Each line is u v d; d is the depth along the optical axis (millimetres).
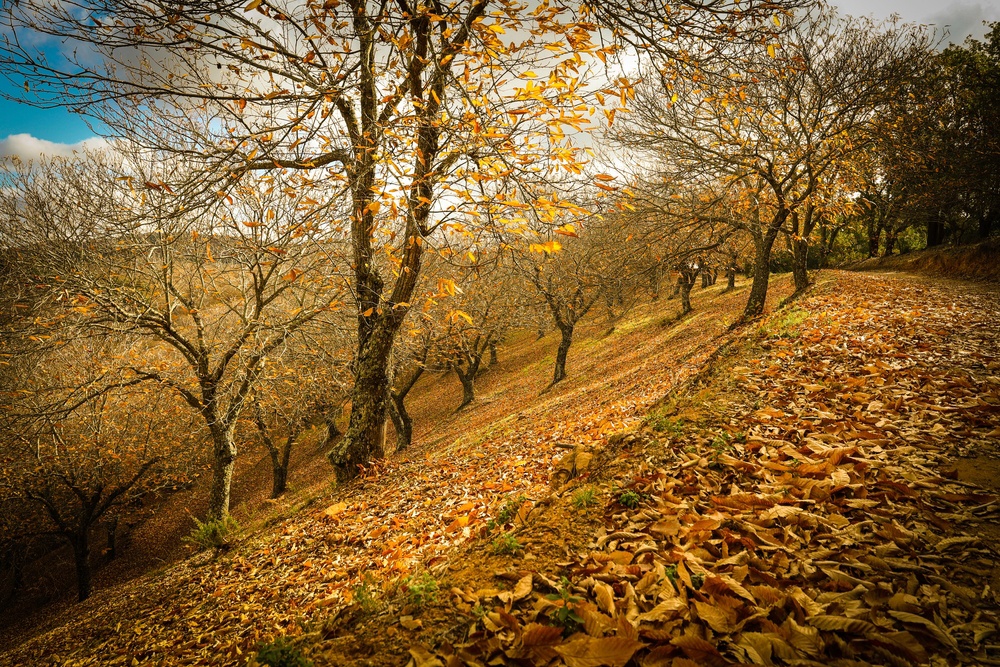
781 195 13594
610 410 10297
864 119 13375
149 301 10719
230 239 6340
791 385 5516
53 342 8445
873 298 11133
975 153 16375
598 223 13250
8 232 9305
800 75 12352
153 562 20156
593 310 31469
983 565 2385
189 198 4512
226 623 4742
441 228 4055
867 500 3047
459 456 9414
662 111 13375
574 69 3793
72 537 16844
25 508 18766
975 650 1937
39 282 8125
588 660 2018
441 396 32125
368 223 7234
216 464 11289
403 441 21047
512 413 19406
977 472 3209
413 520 5984
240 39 4090
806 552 2682
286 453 21125
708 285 41500
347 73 4527
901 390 4844
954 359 5602
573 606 2383
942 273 16641
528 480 6180
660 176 13773
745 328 14273
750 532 2906
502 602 2564
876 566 2484
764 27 4430
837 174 14172
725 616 2205
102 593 13078
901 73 12461
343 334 10336
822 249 29859
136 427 17469
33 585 21797
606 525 3262
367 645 2486
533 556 3039
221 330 12188
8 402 10180
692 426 4699
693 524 3037
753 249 21469
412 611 2678
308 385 11594
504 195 3646
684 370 12133
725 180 14281
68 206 9336
